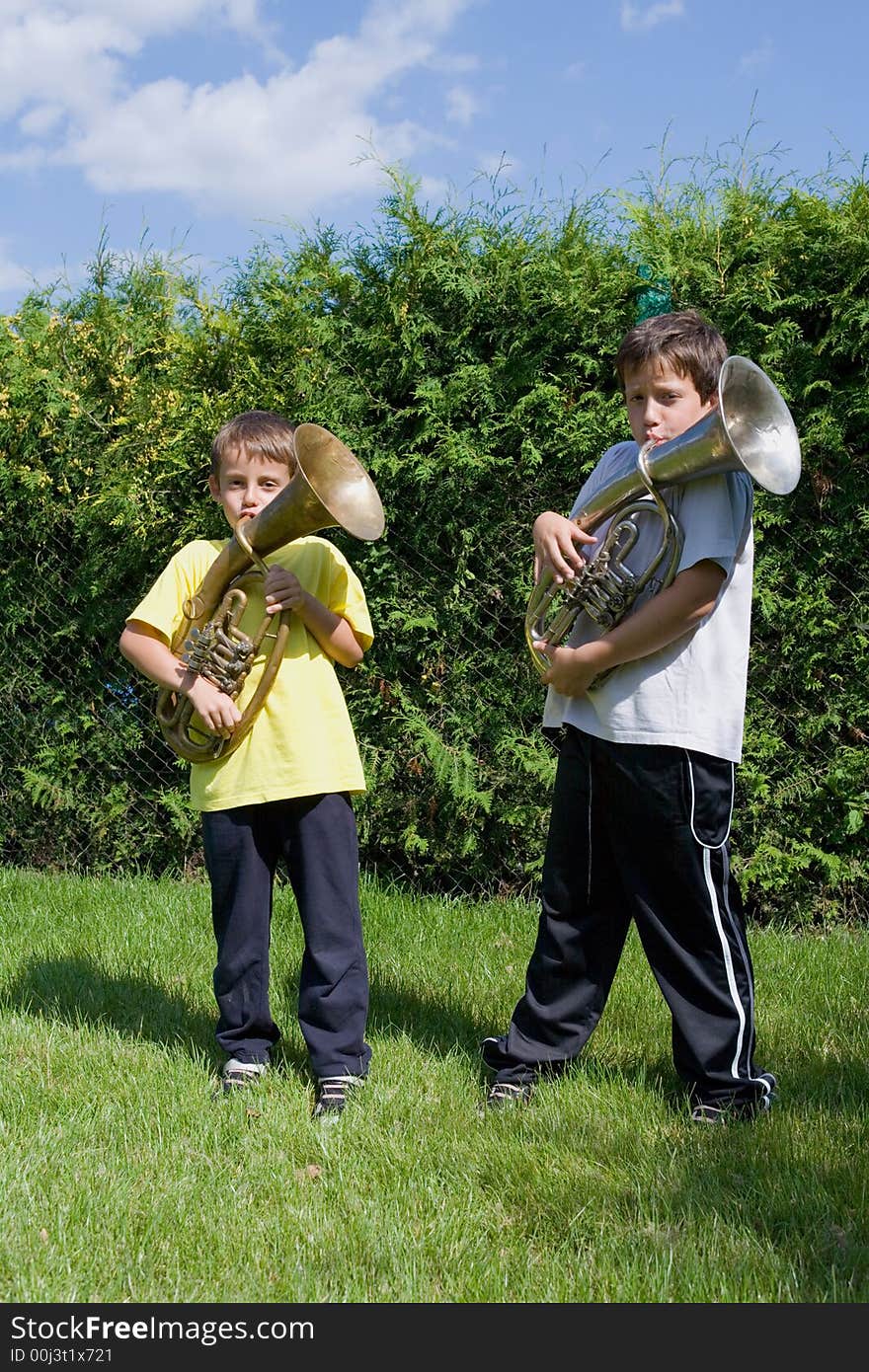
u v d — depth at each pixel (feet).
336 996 9.46
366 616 10.32
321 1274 6.97
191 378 16.97
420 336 15.65
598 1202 7.70
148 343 19.01
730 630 8.89
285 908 14.92
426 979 12.55
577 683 9.00
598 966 9.49
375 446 15.89
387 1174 8.18
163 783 18.34
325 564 10.20
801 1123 8.75
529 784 15.93
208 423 16.39
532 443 15.29
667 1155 8.29
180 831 17.80
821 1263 6.98
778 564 14.80
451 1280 6.91
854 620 14.74
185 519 17.15
